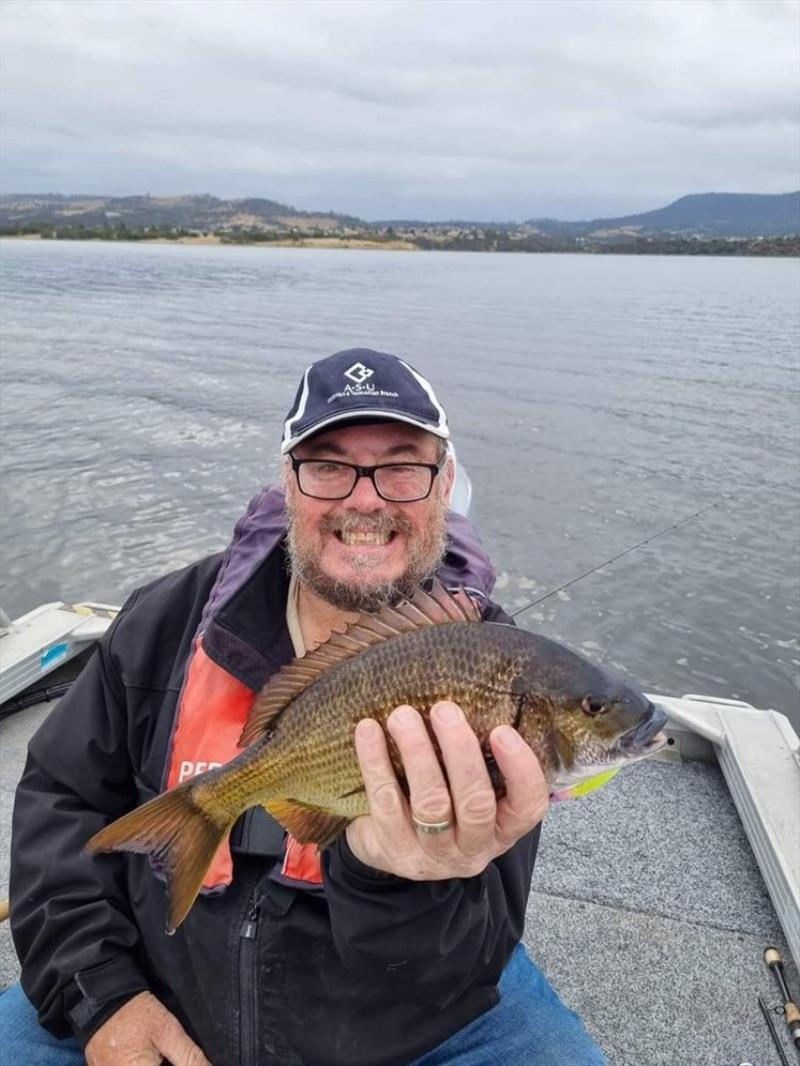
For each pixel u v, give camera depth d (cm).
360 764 50
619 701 55
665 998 91
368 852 54
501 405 585
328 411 71
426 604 59
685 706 131
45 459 418
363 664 57
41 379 646
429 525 76
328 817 58
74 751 75
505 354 845
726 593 284
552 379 699
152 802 59
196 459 425
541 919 102
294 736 59
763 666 242
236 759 61
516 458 443
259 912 66
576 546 322
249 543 77
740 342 980
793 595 284
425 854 50
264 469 410
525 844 69
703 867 111
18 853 73
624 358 827
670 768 131
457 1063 69
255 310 1259
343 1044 65
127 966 69
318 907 66
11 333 920
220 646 70
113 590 278
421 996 60
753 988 93
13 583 281
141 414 529
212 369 717
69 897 70
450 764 47
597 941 99
